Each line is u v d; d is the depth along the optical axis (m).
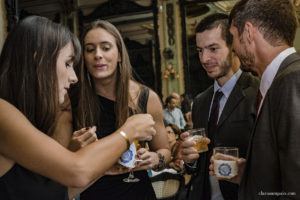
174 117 6.07
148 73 8.26
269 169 0.89
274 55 1.02
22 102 0.87
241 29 1.08
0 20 2.99
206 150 1.42
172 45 8.09
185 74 7.89
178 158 1.74
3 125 0.77
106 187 1.44
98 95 1.59
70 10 8.82
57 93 0.93
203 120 1.62
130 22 8.41
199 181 1.50
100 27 1.50
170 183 2.15
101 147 0.86
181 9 7.92
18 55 0.88
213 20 1.49
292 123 0.80
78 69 1.54
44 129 0.93
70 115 1.53
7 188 0.83
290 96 0.82
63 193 0.91
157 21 8.16
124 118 1.53
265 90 1.06
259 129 0.93
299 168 0.76
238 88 1.46
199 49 1.56
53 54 0.91
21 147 0.77
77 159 0.81
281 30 1.00
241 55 1.11
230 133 1.42
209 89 1.70
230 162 1.15
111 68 1.50
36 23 0.90
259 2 1.02
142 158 1.37
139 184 1.50
